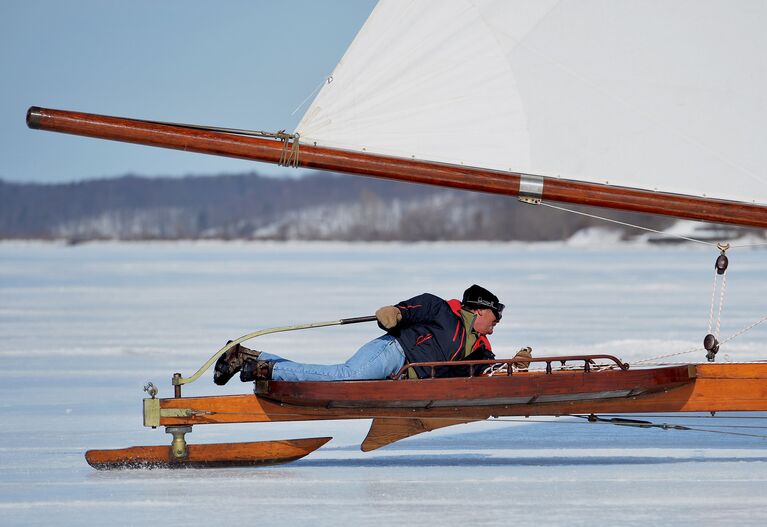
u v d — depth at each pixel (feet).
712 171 70.23
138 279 382.63
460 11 69.51
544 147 70.18
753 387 73.31
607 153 70.44
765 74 69.77
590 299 273.54
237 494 67.15
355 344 171.63
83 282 364.38
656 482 70.18
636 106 70.33
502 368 77.97
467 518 60.64
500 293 295.69
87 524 59.98
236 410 73.46
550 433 92.53
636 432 92.32
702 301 266.16
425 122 69.62
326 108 69.31
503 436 91.15
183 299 281.33
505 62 69.92
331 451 84.17
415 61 69.56
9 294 303.27
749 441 87.10
